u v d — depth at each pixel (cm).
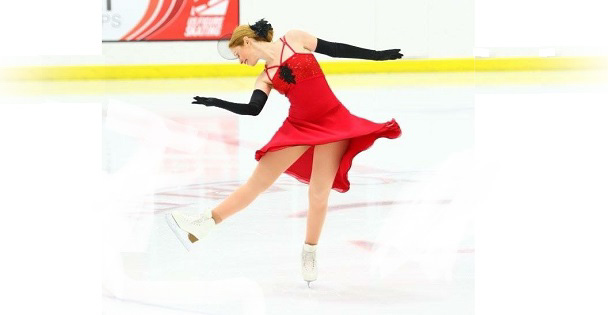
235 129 1406
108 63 1577
